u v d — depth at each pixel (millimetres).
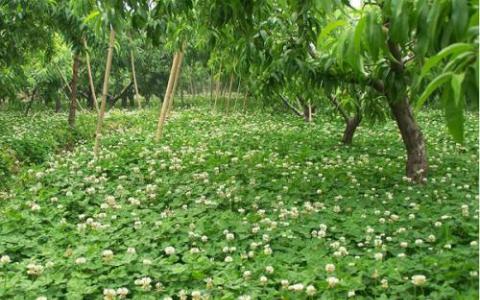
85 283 3912
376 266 4051
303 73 6301
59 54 18828
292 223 5398
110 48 9180
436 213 5656
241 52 6531
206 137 12227
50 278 3957
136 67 28828
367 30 2479
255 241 4910
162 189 6820
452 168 8602
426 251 4625
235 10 5051
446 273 3857
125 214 5727
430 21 2188
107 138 12242
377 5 3484
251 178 7285
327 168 8141
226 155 9211
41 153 11125
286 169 8109
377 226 5215
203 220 5320
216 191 6648
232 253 4676
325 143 11625
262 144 11219
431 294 3607
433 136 12727
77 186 7105
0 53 11523
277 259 4422
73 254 4398
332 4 3502
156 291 3855
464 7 2055
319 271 4043
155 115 20391
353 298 3643
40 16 10281
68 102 31547
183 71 31000
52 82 23391
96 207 6160
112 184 7191
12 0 9375
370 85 6727
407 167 7559
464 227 5023
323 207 5949
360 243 4797
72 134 14055
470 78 1907
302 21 5852
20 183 7555
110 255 4324
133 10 5281
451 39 2283
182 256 4668
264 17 6434
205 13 5773
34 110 27406
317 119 17406
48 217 5609
